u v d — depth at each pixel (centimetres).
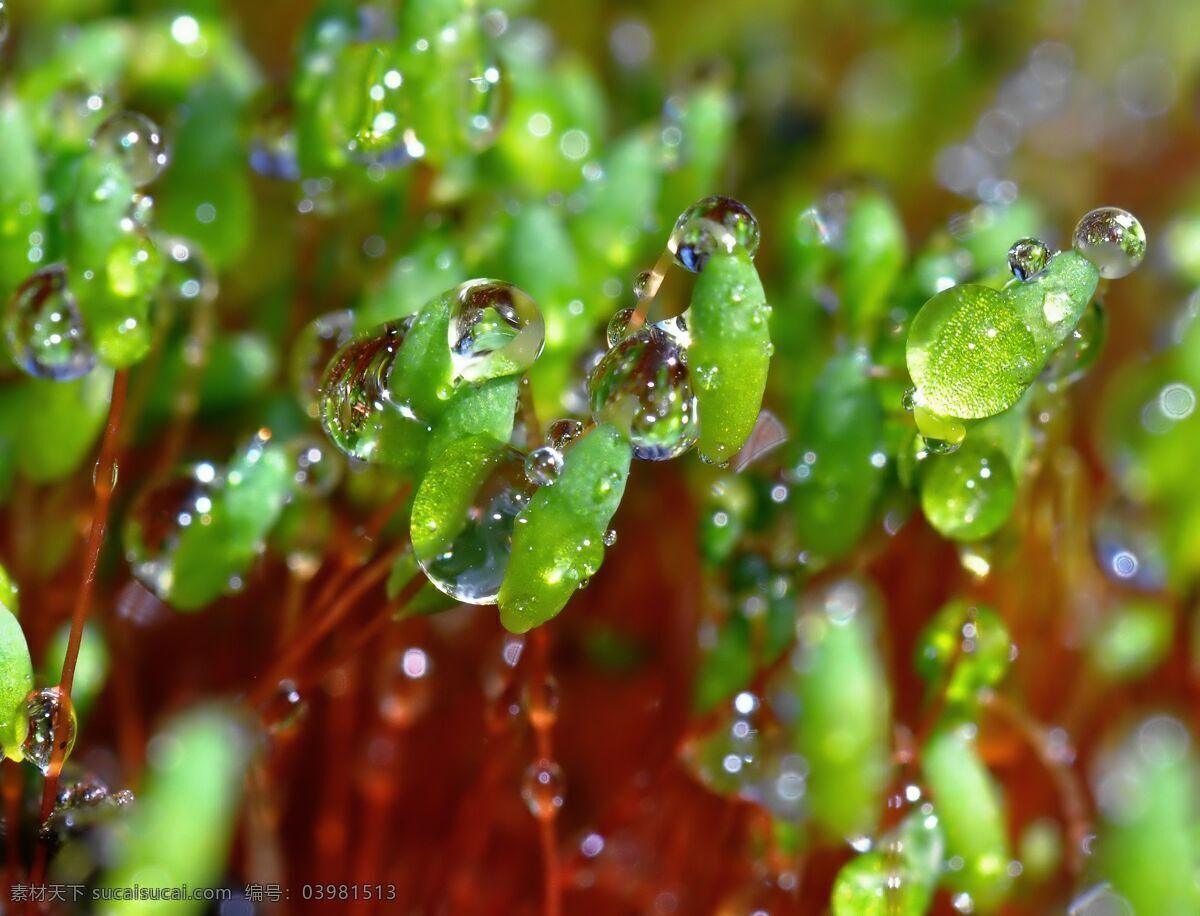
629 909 5
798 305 5
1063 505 5
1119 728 5
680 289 5
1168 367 5
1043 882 5
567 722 5
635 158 5
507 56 5
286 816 5
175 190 5
